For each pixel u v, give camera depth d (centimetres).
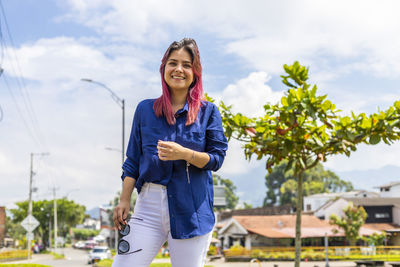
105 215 8475
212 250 4434
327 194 7338
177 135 221
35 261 3694
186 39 233
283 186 9619
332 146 741
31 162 4091
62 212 8675
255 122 779
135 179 226
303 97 674
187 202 215
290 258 3522
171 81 223
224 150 231
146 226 215
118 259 215
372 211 4856
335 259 3503
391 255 3541
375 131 686
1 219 6694
